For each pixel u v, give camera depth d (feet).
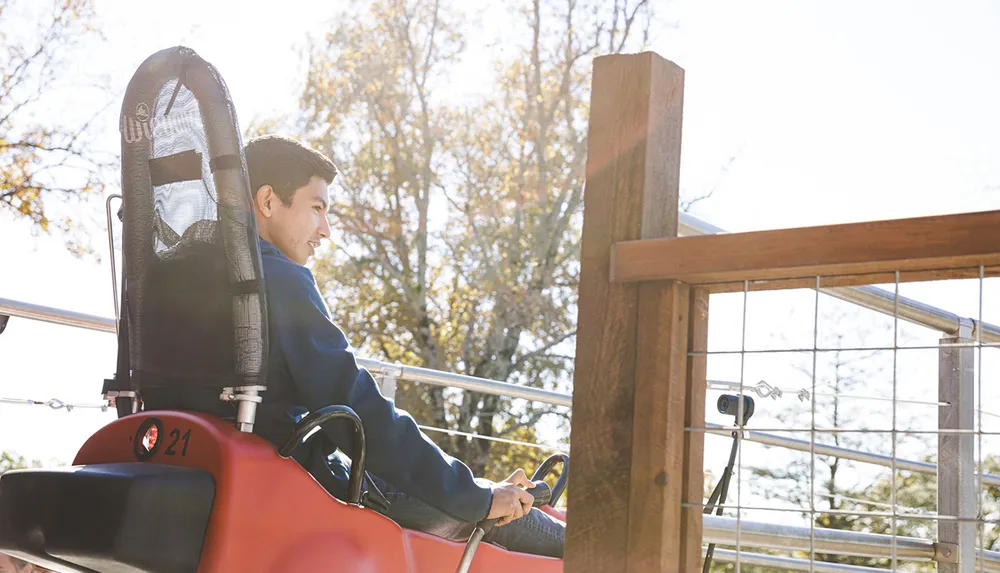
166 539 3.75
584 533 3.93
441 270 42.45
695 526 3.82
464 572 4.67
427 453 4.66
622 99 4.22
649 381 3.88
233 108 4.14
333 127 42.45
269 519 3.99
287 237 5.21
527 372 41.24
